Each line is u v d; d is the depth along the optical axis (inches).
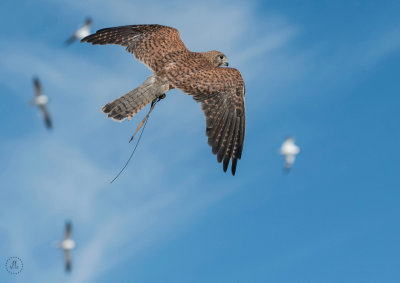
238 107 621.9
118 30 676.1
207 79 626.8
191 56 652.1
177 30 680.4
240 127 618.8
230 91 624.4
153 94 629.6
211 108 617.3
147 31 671.1
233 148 613.6
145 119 582.6
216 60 677.9
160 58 650.8
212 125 614.2
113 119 619.2
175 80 629.3
